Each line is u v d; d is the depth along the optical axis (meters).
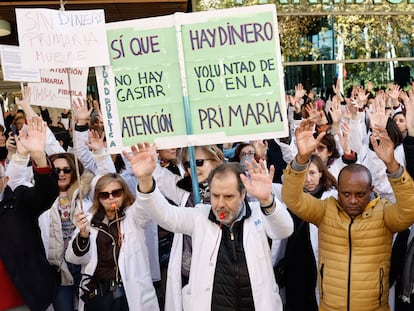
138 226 3.27
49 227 3.58
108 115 3.01
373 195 3.20
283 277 3.50
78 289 3.43
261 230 2.59
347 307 2.69
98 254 3.14
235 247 2.57
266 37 2.88
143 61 2.96
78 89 4.03
